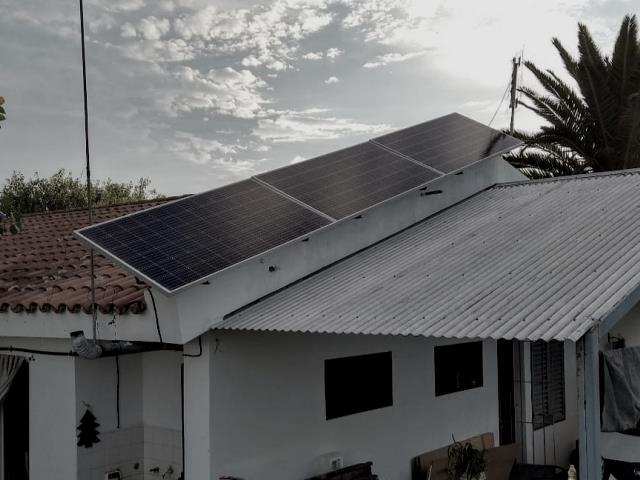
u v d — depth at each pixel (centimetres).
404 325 627
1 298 892
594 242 742
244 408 788
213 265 748
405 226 1053
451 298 675
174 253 759
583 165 2027
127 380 891
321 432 892
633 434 909
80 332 747
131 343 768
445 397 1116
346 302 745
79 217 1516
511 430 1309
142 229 795
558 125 1969
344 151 1132
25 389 941
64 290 864
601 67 1928
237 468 773
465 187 1173
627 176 1046
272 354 829
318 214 899
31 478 891
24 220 1628
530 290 636
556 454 1371
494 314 595
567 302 576
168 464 866
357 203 948
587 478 509
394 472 1003
